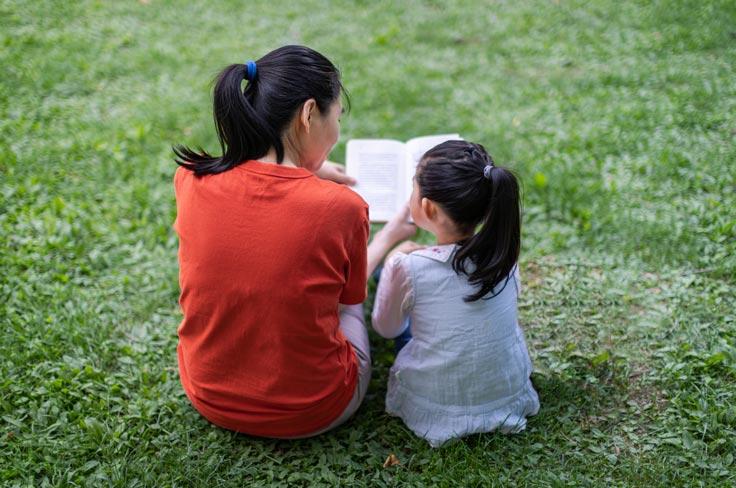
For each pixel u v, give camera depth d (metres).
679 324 2.93
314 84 1.97
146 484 2.33
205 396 2.31
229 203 1.98
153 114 4.29
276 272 1.98
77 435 2.46
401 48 5.05
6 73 4.52
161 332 2.96
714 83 4.50
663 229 3.39
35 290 3.10
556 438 2.51
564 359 2.80
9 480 2.32
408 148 3.04
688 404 2.59
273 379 2.18
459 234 2.33
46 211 3.50
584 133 4.13
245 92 1.98
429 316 2.38
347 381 2.35
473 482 2.35
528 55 4.98
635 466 2.38
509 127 4.23
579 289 3.14
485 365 2.37
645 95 4.45
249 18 5.38
